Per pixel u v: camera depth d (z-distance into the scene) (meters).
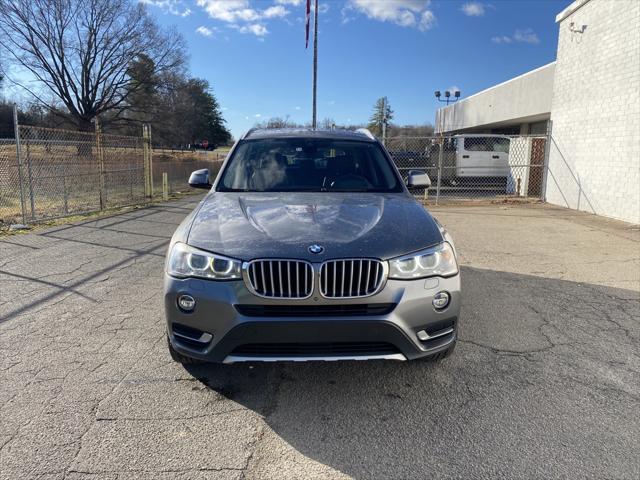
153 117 51.03
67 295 5.29
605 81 11.31
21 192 9.77
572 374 3.51
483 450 2.62
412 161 19.14
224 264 2.93
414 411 3.02
